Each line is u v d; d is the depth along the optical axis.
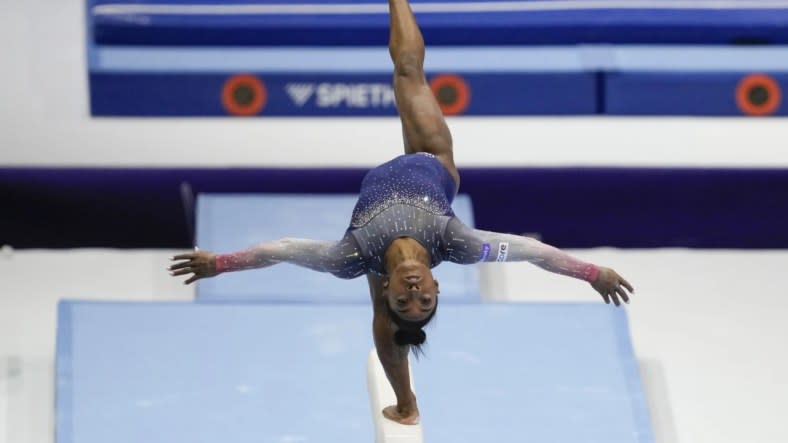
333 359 28.28
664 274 32.09
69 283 31.06
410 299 17.11
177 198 32.22
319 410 26.89
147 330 28.84
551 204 32.53
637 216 32.81
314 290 30.53
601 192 32.38
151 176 31.83
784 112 33.53
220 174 32.09
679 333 30.33
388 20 33.69
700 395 28.70
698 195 32.53
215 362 28.08
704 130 33.53
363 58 33.09
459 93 32.72
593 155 32.56
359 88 32.84
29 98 33.69
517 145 32.81
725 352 29.86
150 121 33.28
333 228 31.34
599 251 32.91
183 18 33.41
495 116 33.16
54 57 35.06
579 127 33.53
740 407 28.44
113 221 32.41
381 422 19.97
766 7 34.56
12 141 32.25
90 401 26.84
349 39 33.59
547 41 33.88
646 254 32.81
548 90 32.88
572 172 32.12
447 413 26.86
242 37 33.44
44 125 32.88
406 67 20.47
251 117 33.09
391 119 33.50
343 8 34.06
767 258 32.84
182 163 32.09
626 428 26.83
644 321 30.64
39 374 28.19
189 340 28.64
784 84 33.12
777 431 27.86
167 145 32.56
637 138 33.22
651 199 32.56
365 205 18.22
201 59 32.84
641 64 33.00
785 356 29.80
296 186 32.47
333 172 32.38
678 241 33.22
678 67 32.97
